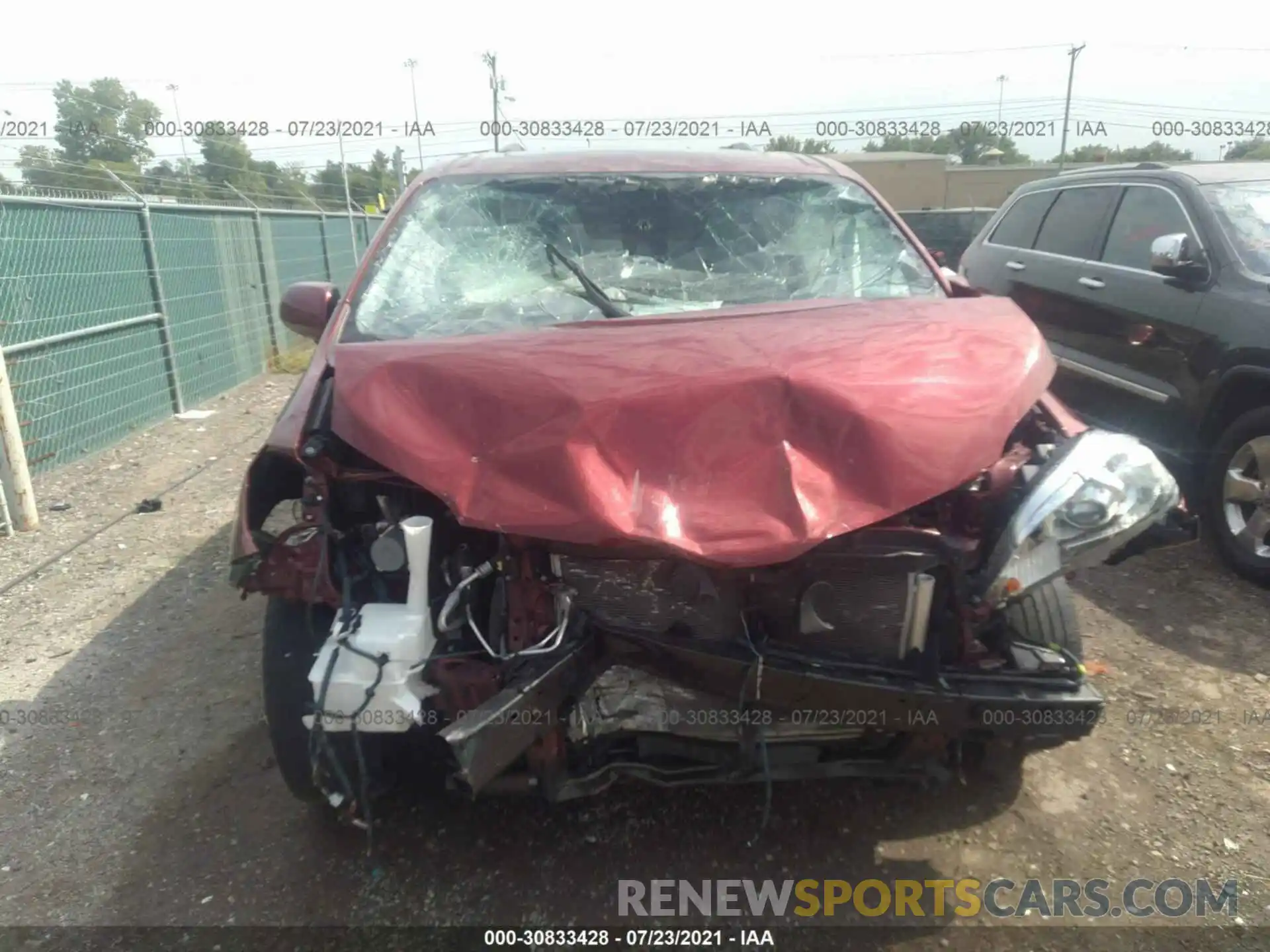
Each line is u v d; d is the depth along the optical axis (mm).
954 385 2406
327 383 2746
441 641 2398
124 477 6676
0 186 7988
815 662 2324
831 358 2443
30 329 6555
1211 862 2803
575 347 2535
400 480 2428
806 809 3029
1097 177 6121
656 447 2221
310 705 2406
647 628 2357
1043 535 2273
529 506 2164
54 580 4926
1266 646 3986
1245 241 4809
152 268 8086
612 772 2496
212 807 3086
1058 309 6012
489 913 2629
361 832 2932
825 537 2129
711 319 2893
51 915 2646
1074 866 2789
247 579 2482
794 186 3762
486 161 3822
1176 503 2389
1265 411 4355
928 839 2902
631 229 3502
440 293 3227
